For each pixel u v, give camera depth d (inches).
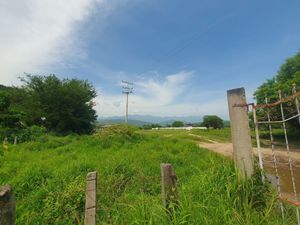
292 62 992.2
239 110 143.6
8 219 55.5
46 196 202.8
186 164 344.5
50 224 164.6
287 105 150.3
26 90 1311.5
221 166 158.4
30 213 176.2
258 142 138.9
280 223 117.7
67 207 169.6
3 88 1342.3
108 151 491.5
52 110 1255.5
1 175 285.4
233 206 122.2
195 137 1272.1
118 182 228.2
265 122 134.2
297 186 265.7
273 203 130.1
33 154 491.2
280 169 359.3
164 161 351.9
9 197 56.3
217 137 1369.3
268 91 800.3
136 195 193.9
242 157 141.9
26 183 247.4
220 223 110.9
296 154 509.4
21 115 886.4
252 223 112.9
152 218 114.9
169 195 122.1
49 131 1206.9
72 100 1273.4
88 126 1392.7
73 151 507.8
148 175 263.9
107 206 169.5
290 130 775.1
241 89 143.9
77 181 215.5
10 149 534.3
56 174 269.3
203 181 146.2
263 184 135.3
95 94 1428.4
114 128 685.3
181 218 109.1
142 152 435.2
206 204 125.3
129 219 128.9
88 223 112.4
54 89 1266.0
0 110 842.2
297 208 119.0
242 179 136.8
